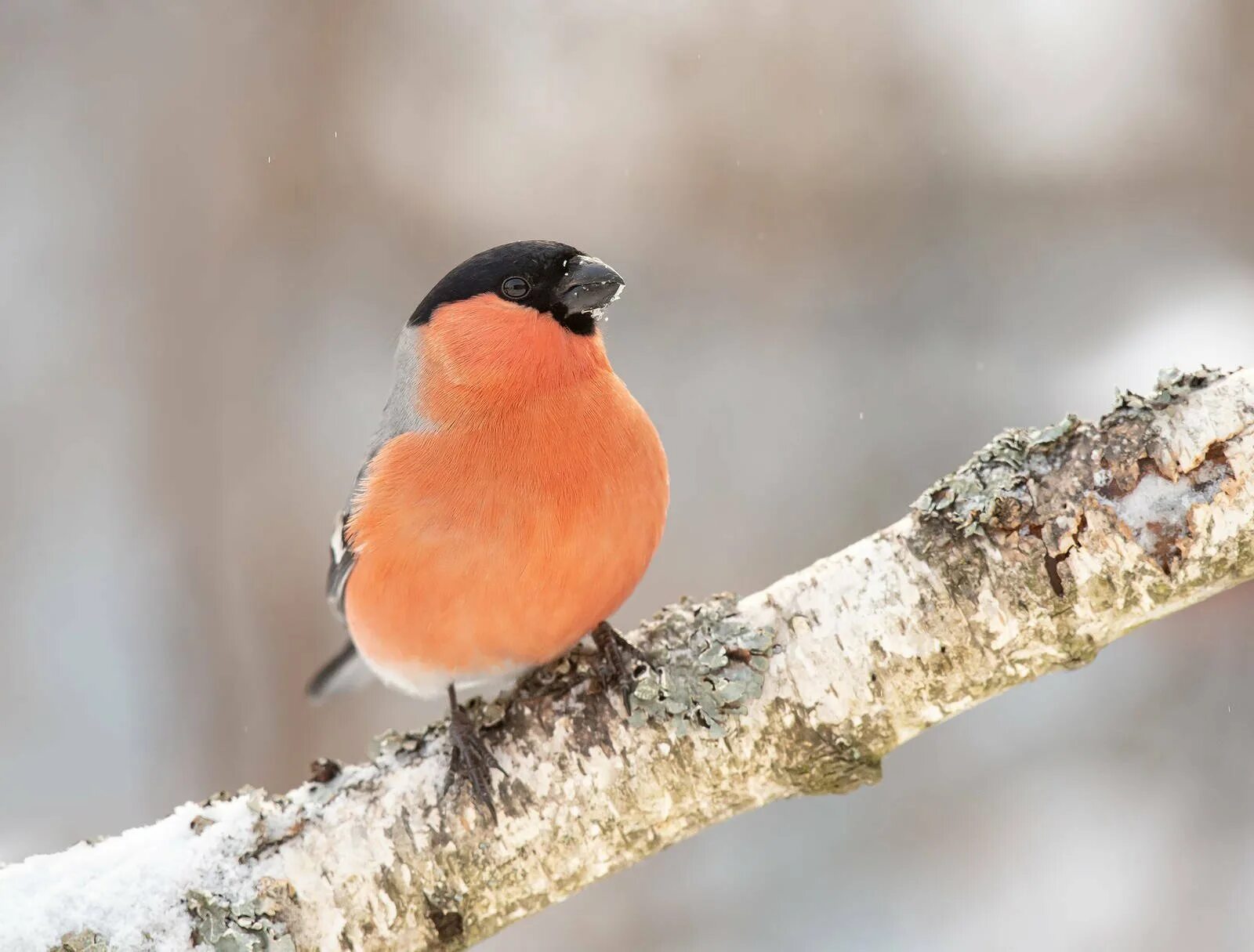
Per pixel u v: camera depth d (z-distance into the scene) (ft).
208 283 45.44
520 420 20.20
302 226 46.65
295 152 46.21
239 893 16.79
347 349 46.73
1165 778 36.32
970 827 36.22
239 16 45.88
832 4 47.80
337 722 40.65
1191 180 47.80
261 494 43.88
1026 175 48.98
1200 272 46.88
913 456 43.93
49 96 46.06
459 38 47.26
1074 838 35.42
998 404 44.86
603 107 48.16
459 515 19.77
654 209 48.91
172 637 41.83
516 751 17.94
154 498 43.88
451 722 18.40
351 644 29.01
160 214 45.50
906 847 36.17
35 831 38.06
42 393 44.39
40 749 39.91
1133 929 33.17
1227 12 46.98
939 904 34.58
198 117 45.85
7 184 45.52
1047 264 48.26
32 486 43.65
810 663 17.62
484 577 19.74
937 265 48.78
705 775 17.67
